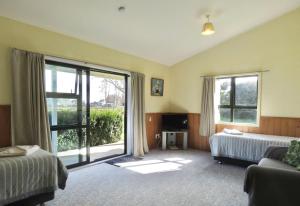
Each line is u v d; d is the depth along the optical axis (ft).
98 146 17.29
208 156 15.61
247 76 15.72
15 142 9.48
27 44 10.05
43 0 8.79
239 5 11.81
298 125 13.60
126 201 8.59
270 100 14.62
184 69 18.88
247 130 15.58
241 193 9.43
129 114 15.69
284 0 12.17
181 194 9.29
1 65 9.26
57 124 11.75
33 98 9.92
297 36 13.64
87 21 10.81
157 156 15.43
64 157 12.16
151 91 17.76
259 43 15.03
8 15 9.31
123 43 13.97
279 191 6.50
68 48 11.73
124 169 12.46
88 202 8.46
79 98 12.78
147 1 10.12
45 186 7.91
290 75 13.88
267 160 9.51
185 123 17.99
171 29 13.21
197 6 11.23
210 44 16.62
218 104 17.13
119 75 15.46
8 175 6.92
